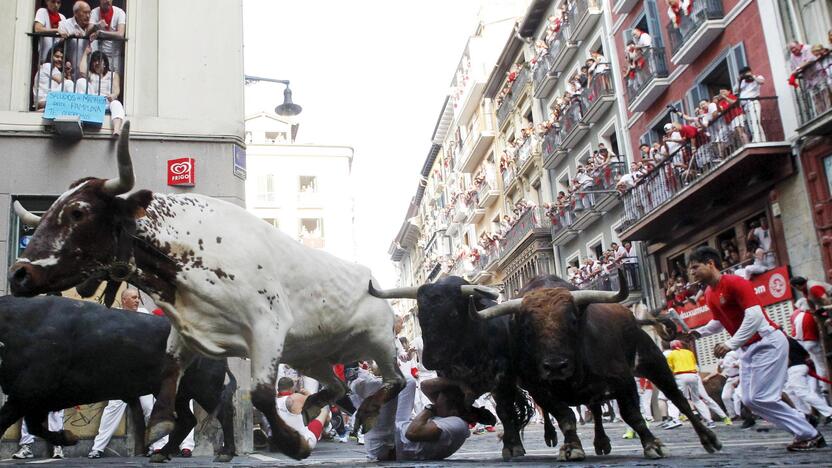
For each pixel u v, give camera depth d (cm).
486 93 4125
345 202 5641
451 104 5025
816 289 1109
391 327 609
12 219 942
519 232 3394
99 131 980
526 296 512
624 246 2384
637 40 2277
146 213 475
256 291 496
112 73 1027
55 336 634
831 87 1488
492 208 4194
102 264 465
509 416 582
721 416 1268
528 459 550
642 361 583
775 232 1694
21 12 1009
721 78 2022
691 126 1886
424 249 6494
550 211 3039
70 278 459
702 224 1986
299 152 5638
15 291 446
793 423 545
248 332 497
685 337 621
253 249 504
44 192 953
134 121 985
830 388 1104
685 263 2164
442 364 548
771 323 566
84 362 645
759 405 555
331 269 563
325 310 551
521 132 3494
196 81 1028
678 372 1223
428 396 609
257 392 476
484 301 607
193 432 817
